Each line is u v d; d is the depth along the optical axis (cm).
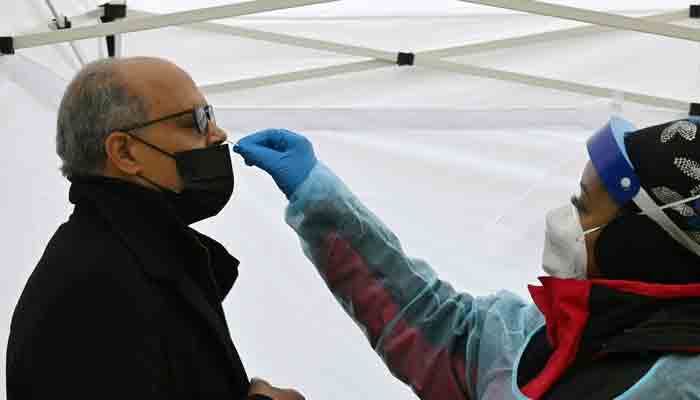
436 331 170
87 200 157
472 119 319
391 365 173
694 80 321
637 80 323
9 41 258
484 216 316
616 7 324
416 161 319
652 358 135
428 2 329
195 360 157
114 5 282
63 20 269
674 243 139
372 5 325
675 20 311
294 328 307
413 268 175
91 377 146
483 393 161
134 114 156
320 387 304
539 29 326
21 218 282
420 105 324
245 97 320
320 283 310
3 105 275
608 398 133
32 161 282
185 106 160
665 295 137
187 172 159
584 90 313
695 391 129
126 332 149
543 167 318
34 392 147
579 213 149
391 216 316
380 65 315
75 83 159
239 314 307
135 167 157
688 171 135
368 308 171
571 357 142
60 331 147
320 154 318
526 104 324
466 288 311
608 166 142
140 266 154
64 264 151
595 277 149
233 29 310
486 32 325
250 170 314
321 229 170
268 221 313
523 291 310
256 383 168
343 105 322
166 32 313
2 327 277
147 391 148
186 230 158
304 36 321
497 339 163
